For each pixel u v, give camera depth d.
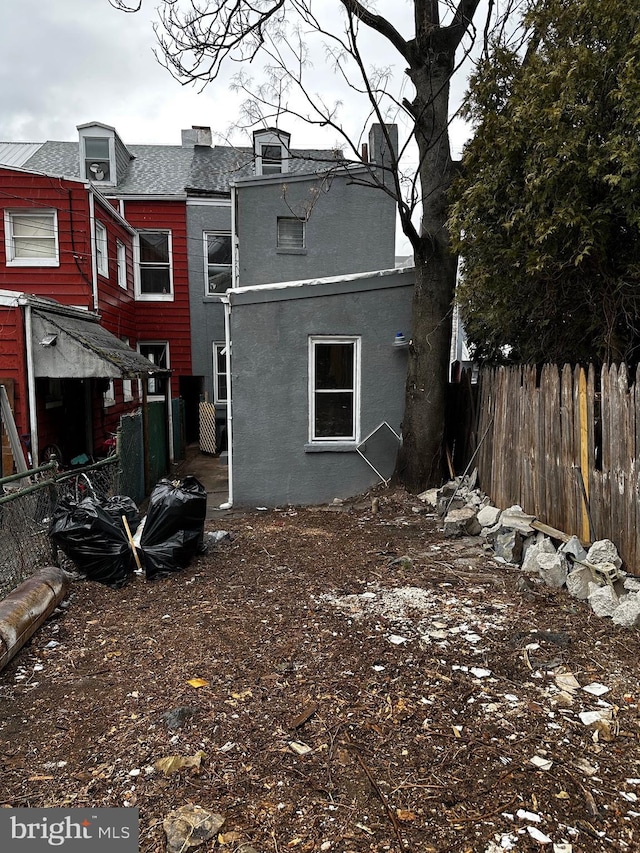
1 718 2.80
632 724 2.62
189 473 11.51
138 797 2.20
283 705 2.81
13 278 11.23
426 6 6.96
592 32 4.31
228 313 7.81
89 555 4.61
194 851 1.93
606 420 4.19
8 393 8.59
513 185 4.79
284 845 1.96
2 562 4.04
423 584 4.49
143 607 4.23
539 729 2.59
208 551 5.61
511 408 5.75
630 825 2.03
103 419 12.12
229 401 7.85
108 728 2.69
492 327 6.54
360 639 3.52
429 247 7.16
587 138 4.21
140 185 15.41
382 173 10.48
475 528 5.82
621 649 3.32
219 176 16.41
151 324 15.27
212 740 2.54
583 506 4.48
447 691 2.91
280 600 4.24
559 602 4.03
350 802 2.15
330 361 7.97
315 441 8.03
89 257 11.28
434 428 7.41
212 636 3.66
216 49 6.62
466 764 2.36
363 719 2.68
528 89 4.62
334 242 11.21
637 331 4.88
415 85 7.21
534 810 2.10
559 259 4.70
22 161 15.86
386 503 7.20
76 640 3.70
